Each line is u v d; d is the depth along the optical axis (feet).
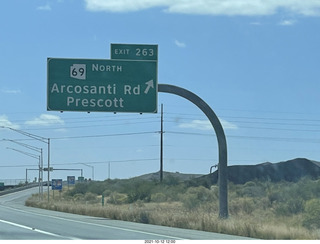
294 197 146.30
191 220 96.89
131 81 101.45
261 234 77.20
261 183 237.04
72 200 276.62
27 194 406.62
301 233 76.48
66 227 95.50
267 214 122.52
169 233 82.33
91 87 100.53
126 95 101.09
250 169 329.72
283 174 317.22
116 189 323.16
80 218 126.52
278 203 142.92
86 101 100.27
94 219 121.90
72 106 99.96
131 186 292.61
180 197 218.18
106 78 100.94
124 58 102.27
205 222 90.17
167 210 141.69
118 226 97.91
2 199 331.57
